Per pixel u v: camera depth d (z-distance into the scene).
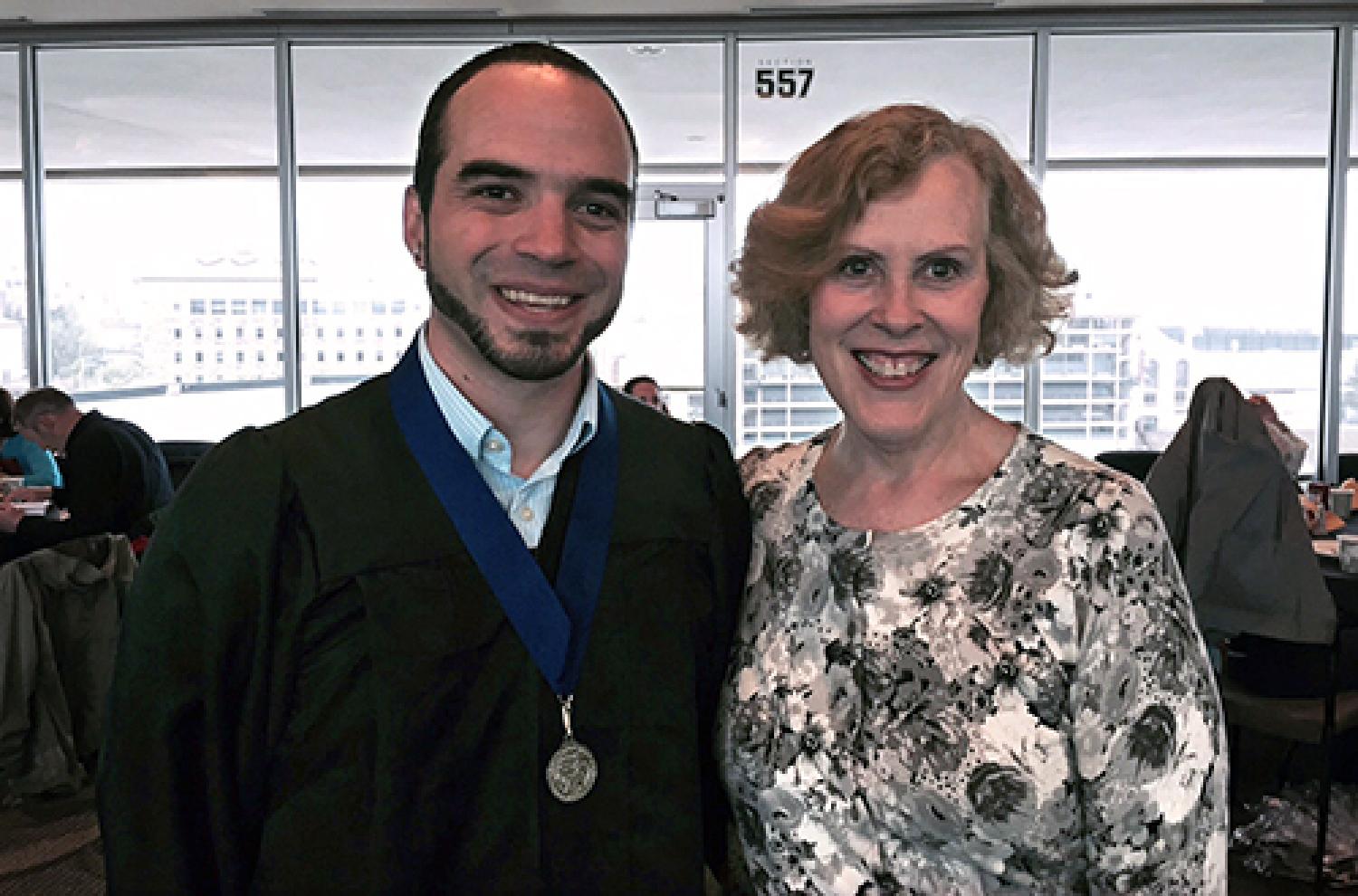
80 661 3.37
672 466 1.25
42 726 3.27
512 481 1.15
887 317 1.12
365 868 1.04
